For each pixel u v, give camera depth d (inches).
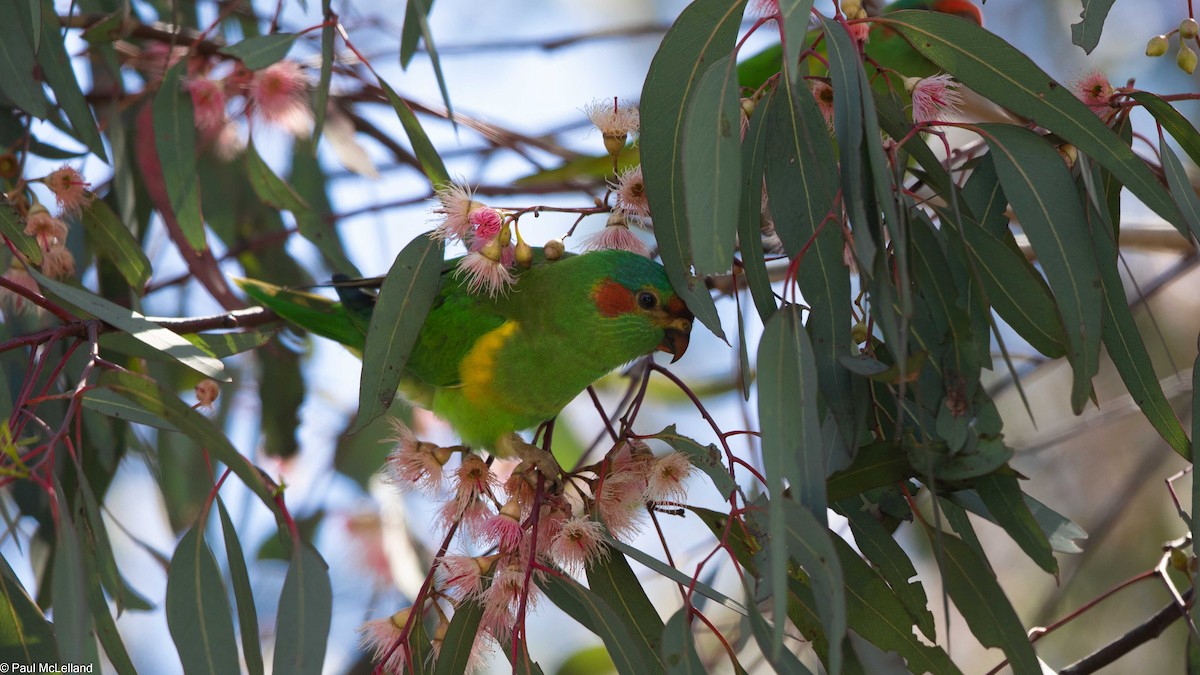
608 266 171.9
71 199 168.7
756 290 128.1
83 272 186.7
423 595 133.8
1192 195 129.0
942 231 125.3
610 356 173.9
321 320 204.5
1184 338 276.2
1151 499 268.1
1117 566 263.3
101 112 214.5
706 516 133.9
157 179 206.1
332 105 225.9
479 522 143.0
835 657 95.7
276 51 158.9
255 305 229.5
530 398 179.8
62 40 168.1
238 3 208.2
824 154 123.0
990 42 125.8
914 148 128.8
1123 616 256.8
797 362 107.0
